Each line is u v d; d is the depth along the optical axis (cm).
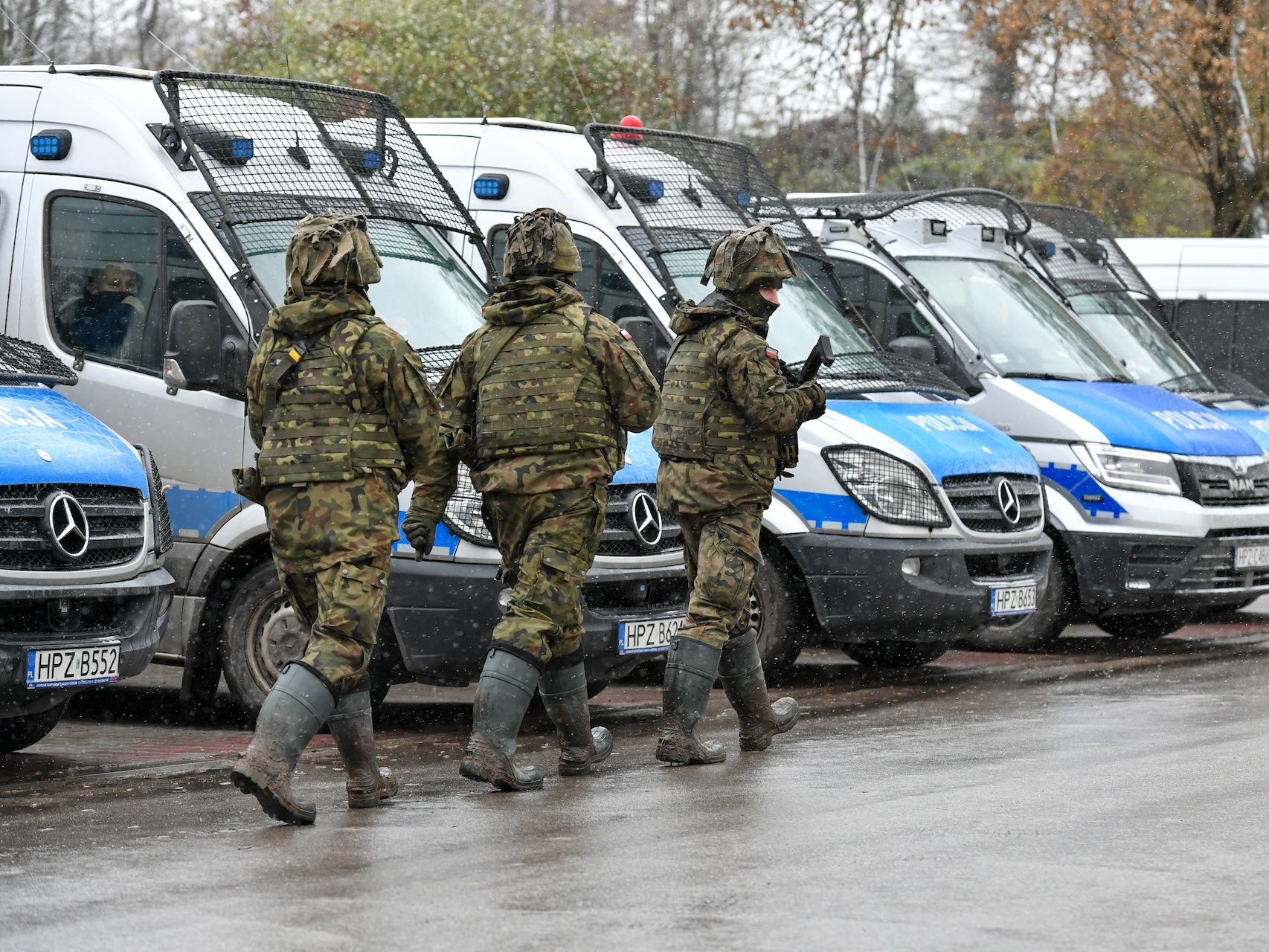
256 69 4425
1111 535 2177
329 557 1148
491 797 1224
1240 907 883
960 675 2011
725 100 6600
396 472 1168
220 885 945
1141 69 4569
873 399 1975
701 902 893
